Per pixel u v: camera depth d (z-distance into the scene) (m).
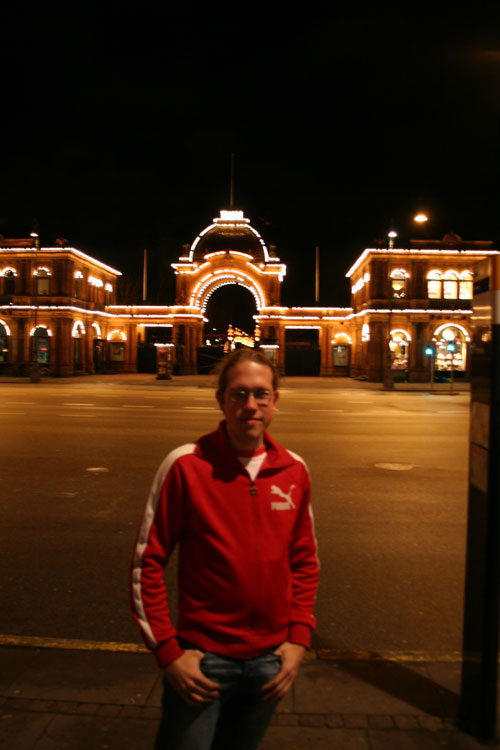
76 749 3.05
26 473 10.23
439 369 45.31
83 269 50.94
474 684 3.25
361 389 37.22
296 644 2.33
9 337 47.94
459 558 6.32
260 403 2.38
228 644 2.22
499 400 3.12
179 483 2.33
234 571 2.24
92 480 9.72
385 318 45.22
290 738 3.17
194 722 2.21
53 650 4.18
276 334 52.41
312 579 2.50
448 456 12.38
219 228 53.44
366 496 8.91
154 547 2.33
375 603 5.16
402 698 3.59
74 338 49.12
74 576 5.72
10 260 48.09
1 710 3.38
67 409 21.06
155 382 41.28
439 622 4.81
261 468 2.38
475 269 3.46
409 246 45.81
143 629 2.24
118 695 3.55
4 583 5.54
